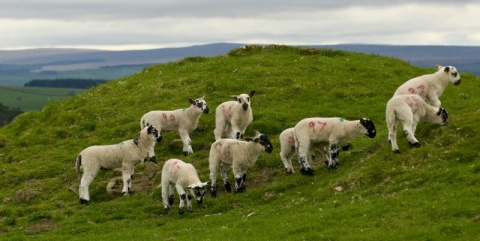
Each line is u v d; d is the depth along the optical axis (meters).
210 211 21.73
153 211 22.39
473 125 21.67
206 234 18.50
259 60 41.16
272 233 17.80
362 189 20.42
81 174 27.23
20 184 27.78
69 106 37.50
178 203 22.98
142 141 24.11
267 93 35.16
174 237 18.70
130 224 21.27
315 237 16.78
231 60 42.12
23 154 31.39
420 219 16.91
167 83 38.09
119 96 37.69
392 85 36.28
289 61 40.94
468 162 19.97
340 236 16.61
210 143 29.25
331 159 22.58
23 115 37.50
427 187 18.94
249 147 22.14
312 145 23.19
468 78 38.09
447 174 19.41
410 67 41.47
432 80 25.61
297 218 18.83
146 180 25.91
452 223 16.11
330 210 18.91
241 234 18.16
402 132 23.64
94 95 38.94
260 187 23.33
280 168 24.81
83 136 32.72
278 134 29.66
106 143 30.88
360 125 21.95
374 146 24.31
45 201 25.23
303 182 22.67
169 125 28.45
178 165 21.48
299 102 33.78
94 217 22.36
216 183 24.14
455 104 30.62
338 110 32.03
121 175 26.69
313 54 43.25
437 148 21.12
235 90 35.78
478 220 16.03
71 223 21.89
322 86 35.91
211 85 36.31
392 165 21.20
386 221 17.20
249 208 21.34
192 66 41.75
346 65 40.19
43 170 28.42
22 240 20.41
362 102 33.41
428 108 22.14
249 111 27.50
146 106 35.00
